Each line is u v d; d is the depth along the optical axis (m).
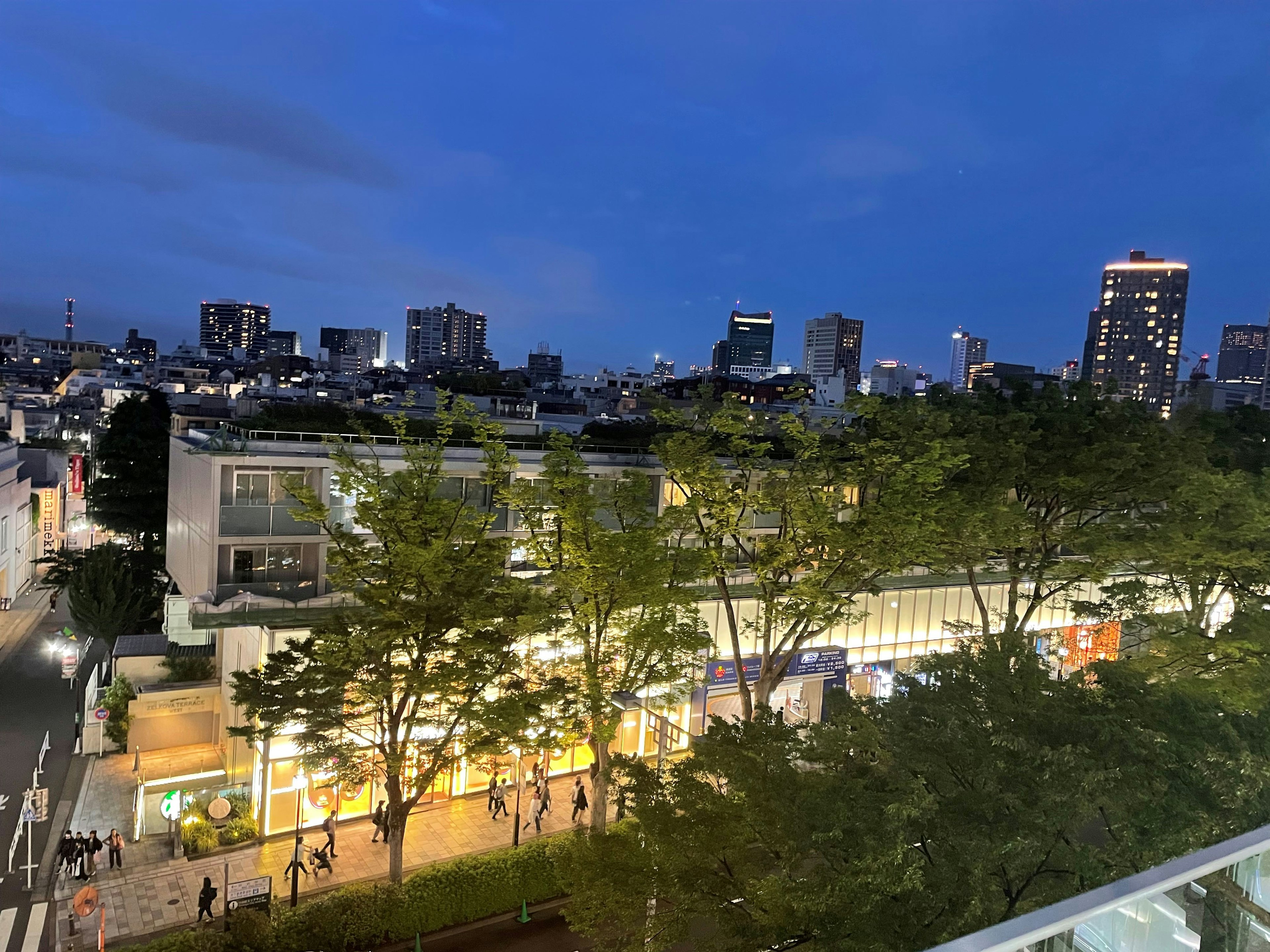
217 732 34.19
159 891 24.73
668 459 29.06
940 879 13.29
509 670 24.67
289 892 25.11
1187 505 30.28
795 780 16.38
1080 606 32.34
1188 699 18.44
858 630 39.75
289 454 31.12
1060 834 14.25
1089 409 38.62
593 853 17.36
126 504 46.50
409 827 29.56
